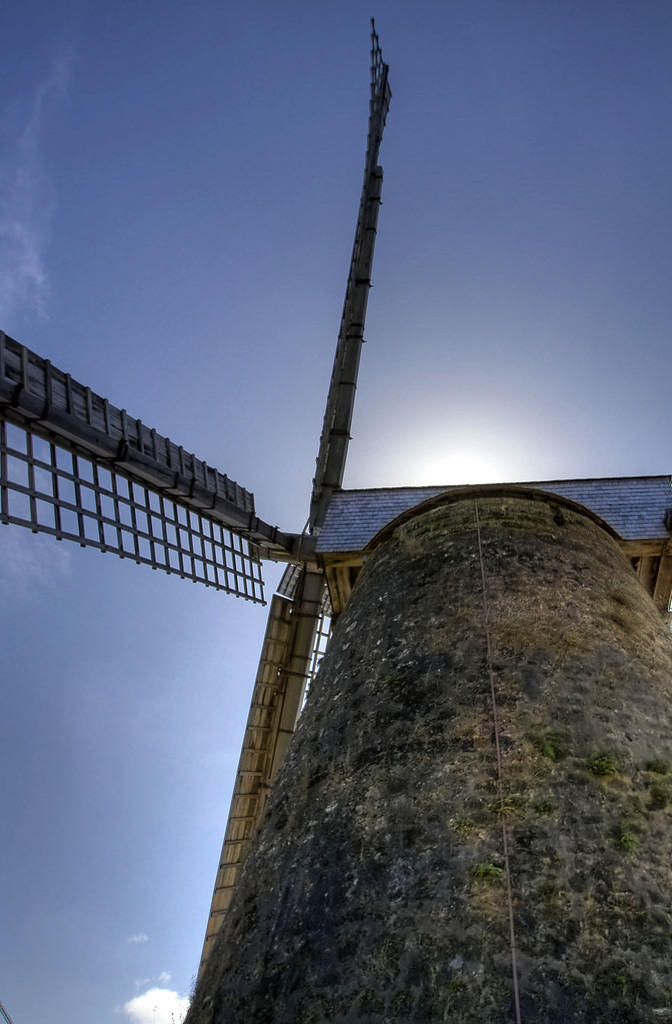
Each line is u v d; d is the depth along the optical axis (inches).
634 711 266.8
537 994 174.9
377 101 995.9
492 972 181.0
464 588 344.2
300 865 237.0
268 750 657.0
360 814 241.9
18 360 434.0
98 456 497.7
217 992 218.1
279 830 265.6
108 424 499.2
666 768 243.3
